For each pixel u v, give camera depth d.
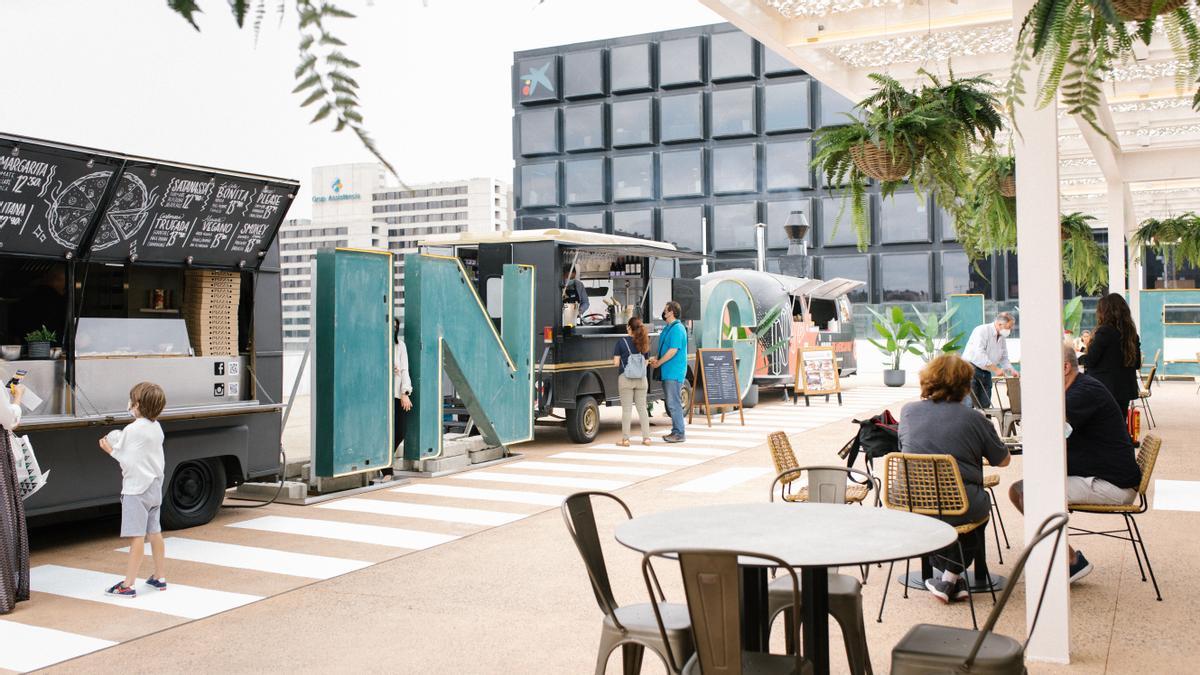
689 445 14.25
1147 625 5.36
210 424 8.63
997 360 13.53
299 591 6.40
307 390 23.67
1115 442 6.17
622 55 41.41
